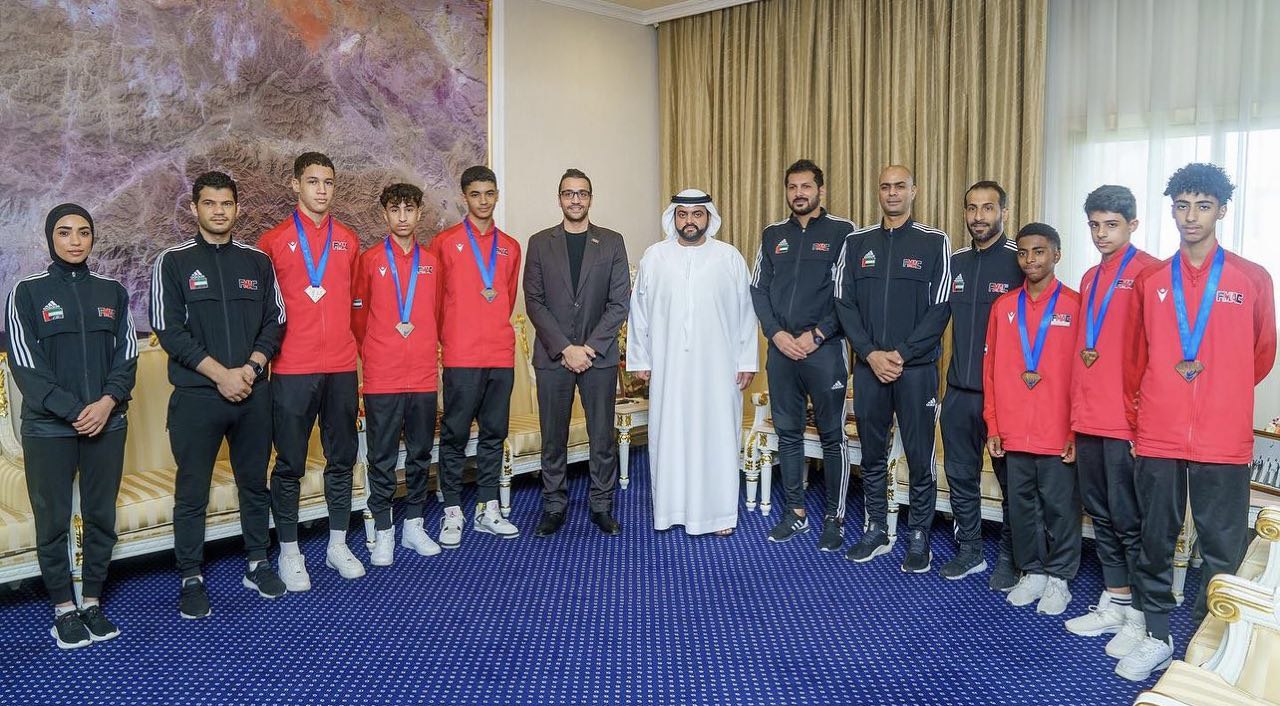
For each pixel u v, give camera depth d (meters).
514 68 5.19
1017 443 3.13
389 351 3.62
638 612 3.20
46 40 3.53
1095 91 4.35
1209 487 2.55
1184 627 3.07
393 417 3.65
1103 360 2.85
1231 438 2.51
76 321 2.86
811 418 4.37
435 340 3.74
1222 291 2.52
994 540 4.07
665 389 3.99
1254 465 3.48
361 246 4.58
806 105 5.27
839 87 5.12
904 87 4.86
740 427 4.18
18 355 2.79
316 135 4.36
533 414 4.91
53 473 2.84
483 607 3.25
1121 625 2.98
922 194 4.83
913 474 3.61
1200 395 2.54
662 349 3.99
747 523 4.30
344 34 4.42
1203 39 4.04
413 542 3.88
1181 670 1.91
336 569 3.64
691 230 3.90
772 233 3.93
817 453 4.21
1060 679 2.69
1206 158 4.07
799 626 3.08
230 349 3.10
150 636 2.98
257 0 4.10
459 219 4.99
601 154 5.71
